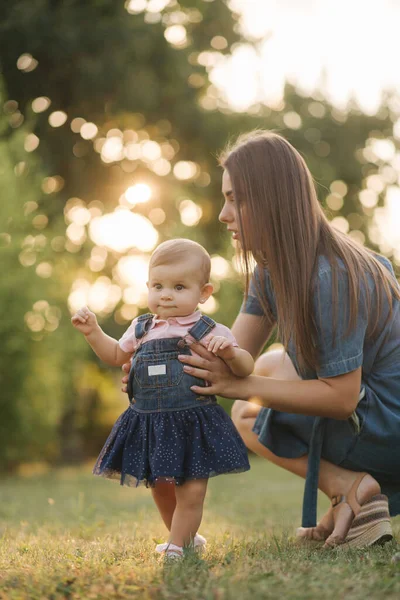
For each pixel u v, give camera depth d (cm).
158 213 1556
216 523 396
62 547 292
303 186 275
